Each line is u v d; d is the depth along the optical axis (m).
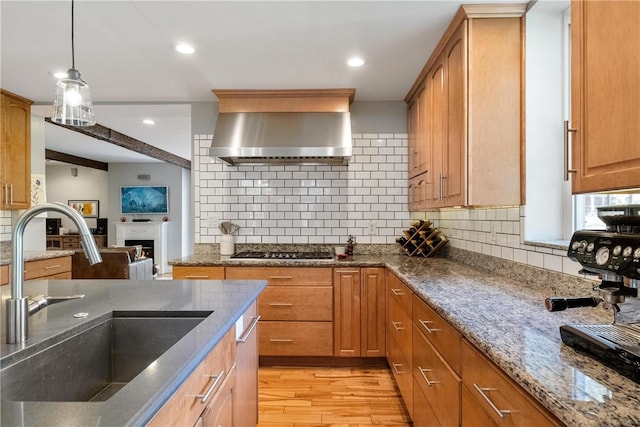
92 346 1.26
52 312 1.34
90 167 8.08
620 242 0.89
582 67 1.13
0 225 3.46
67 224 8.93
